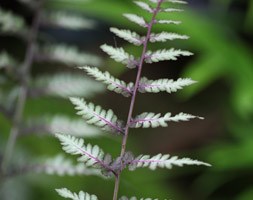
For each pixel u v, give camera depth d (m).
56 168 0.75
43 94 0.87
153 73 2.86
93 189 1.16
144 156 0.53
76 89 0.86
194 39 1.73
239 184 2.17
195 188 2.23
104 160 0.53
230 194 2.20
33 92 0.86
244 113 1.75
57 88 0.87
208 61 1.76
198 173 2.31
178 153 2.56
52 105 1.24
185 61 2.80
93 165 0.53
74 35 2.68
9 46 2.50
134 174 1.28
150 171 1.61
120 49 0.57
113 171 0.53
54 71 2.30
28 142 1.15
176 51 0.56
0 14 0.87
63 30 2.66
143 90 0.55
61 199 1.10
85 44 2.73
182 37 0.57
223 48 1.77
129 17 0.57
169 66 2.80
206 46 1.75
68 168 0.75
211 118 2.64
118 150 1.22
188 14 1.80
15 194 1.06
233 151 1.82
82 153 0.53
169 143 2.61
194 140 2.60
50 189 1.11
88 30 2.71
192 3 2.22
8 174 0.78
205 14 2.08
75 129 0.82
